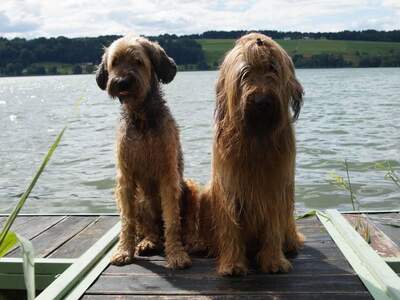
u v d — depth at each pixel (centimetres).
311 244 230
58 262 221
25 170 527
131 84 204
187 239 231
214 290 185
